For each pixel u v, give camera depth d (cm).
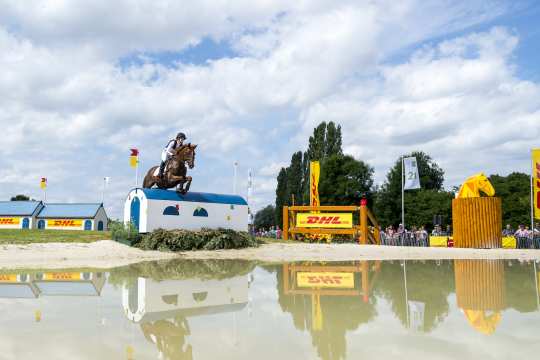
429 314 595
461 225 2523
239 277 1072
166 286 895
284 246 2303
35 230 2425
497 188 5675
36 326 518
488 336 468
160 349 419
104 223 4847
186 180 2431
